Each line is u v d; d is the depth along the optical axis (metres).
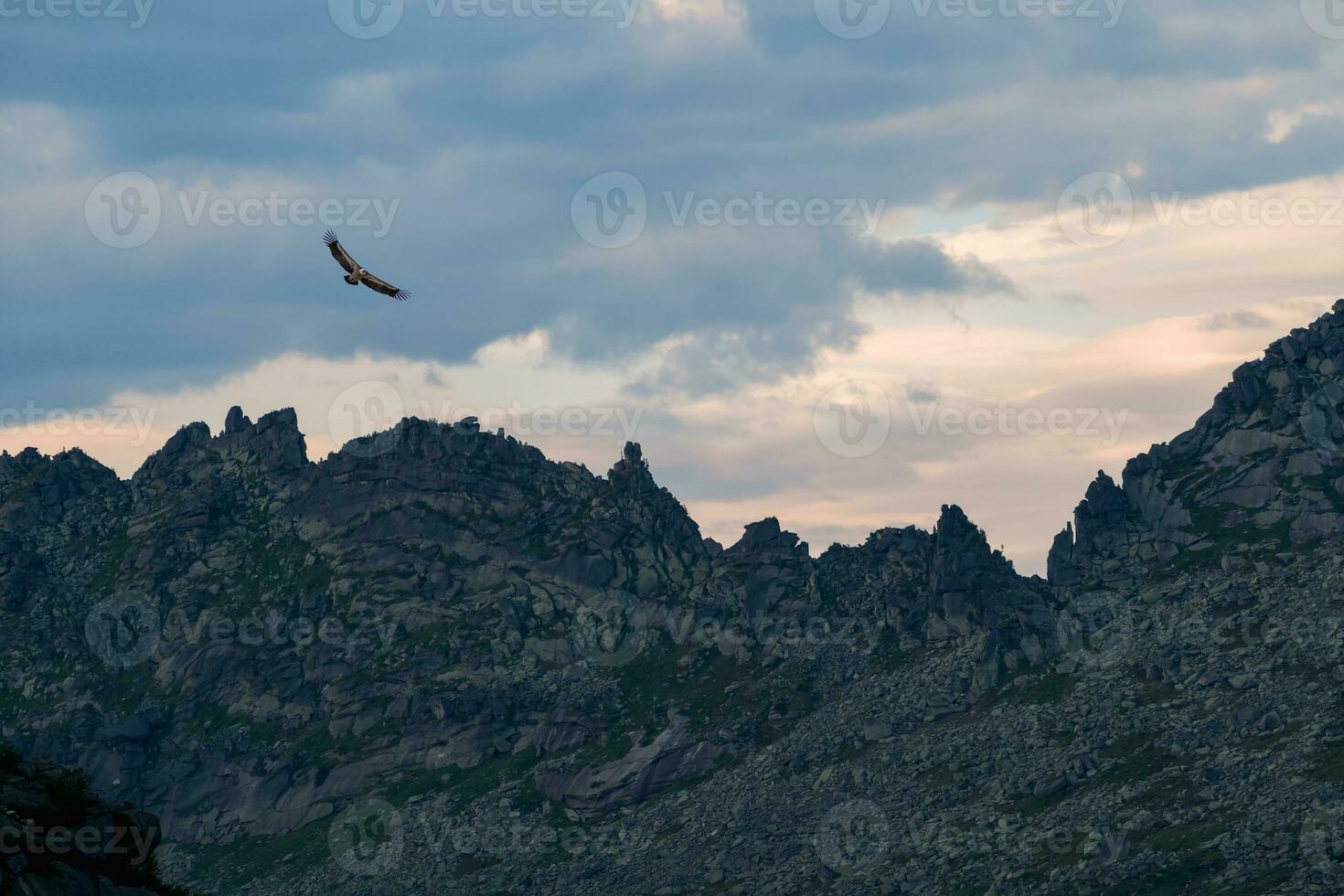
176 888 175.00
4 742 173.50
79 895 162.12
